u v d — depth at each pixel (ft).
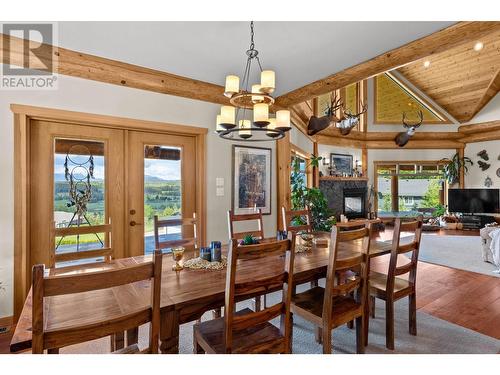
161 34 8.59
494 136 26.45
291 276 5.12
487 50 22.31
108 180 10.64
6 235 8.67
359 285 6.72
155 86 11.27
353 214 27.53
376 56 10.08
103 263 6.98
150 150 11.59
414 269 7.88
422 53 9.07
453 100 27.48
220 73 11.57
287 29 8.33
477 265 14.85
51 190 9.61
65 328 3.34
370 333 8.11
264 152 14.49
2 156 8.63
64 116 9.50
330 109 21.58
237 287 4.58
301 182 18.67
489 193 25.46
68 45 9.20
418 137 29.01
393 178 30.22
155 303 3.92
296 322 8.84
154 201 11.64
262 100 7.12
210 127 12.78
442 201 29.96
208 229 12.69
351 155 28.53
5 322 8.64
